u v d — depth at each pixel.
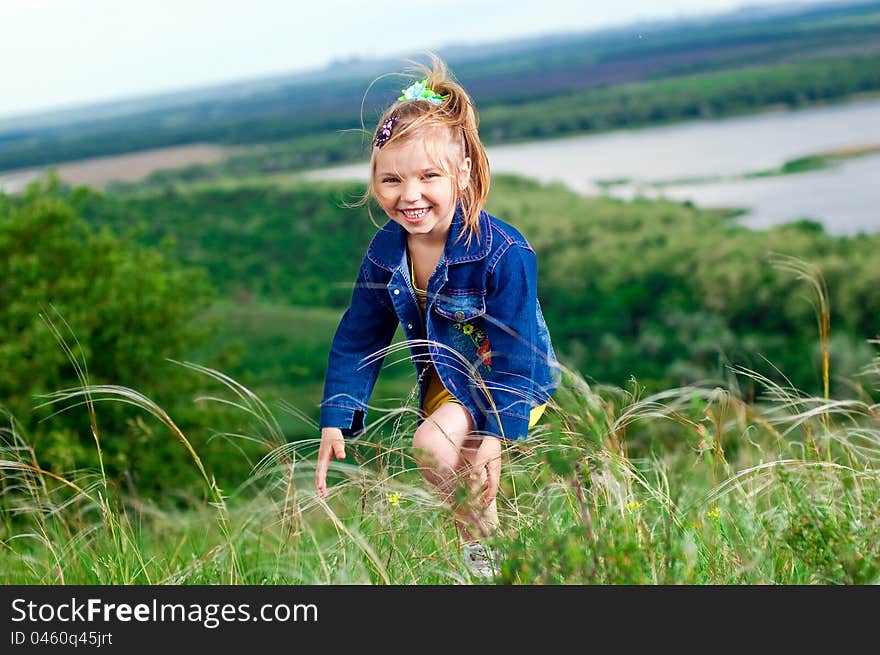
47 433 14.79
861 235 61.00
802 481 2.54
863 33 183.88
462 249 2.65
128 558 3.04
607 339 56.09
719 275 56.16
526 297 2.64
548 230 73.12
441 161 2.52
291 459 2.71
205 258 76.31
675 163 104.94
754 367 2.85
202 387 21.08
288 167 115.62
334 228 78.44
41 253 21.16
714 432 2.65
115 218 85.75
